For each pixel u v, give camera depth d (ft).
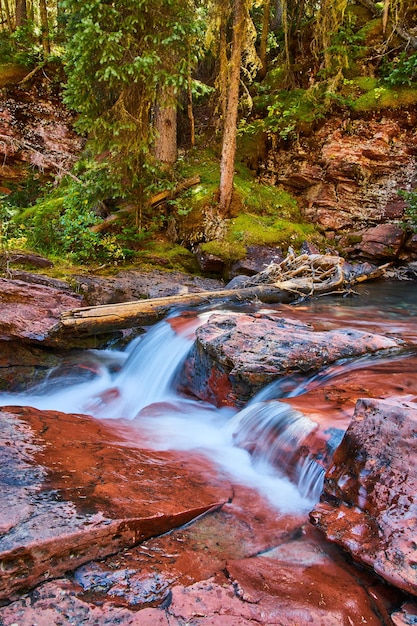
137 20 27.27
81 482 9.33
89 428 13.21
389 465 8.11
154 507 8.70
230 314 20.48
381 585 7.18
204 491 9.94
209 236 34.01
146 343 22.49
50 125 48.06
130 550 7.93
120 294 26.71
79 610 6.45
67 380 21.24
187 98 43.06
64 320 21.56
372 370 14.73
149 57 27.14
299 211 39.88
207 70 46.11
